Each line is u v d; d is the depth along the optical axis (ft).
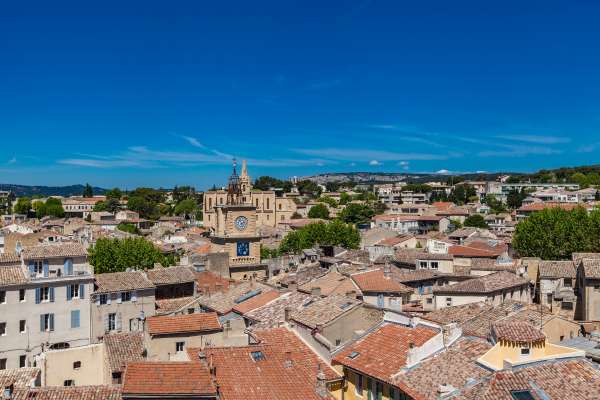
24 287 267.39
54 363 206.80
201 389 147.74
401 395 148.25
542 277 336.49
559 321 216.95
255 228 390.01
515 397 131.95
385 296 276.41
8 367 262.47
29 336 267.59
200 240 615.98
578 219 449.89
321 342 180.45
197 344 208.95
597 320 287.28
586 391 136.67
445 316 234.38
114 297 286.46
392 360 160.04
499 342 147.02
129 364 154.10
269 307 235.81
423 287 326.85
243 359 168.86
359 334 183.11
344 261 362.12
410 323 173.27
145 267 399.65
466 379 142.20
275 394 155.94
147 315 286.66
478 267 357.41
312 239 565.12
